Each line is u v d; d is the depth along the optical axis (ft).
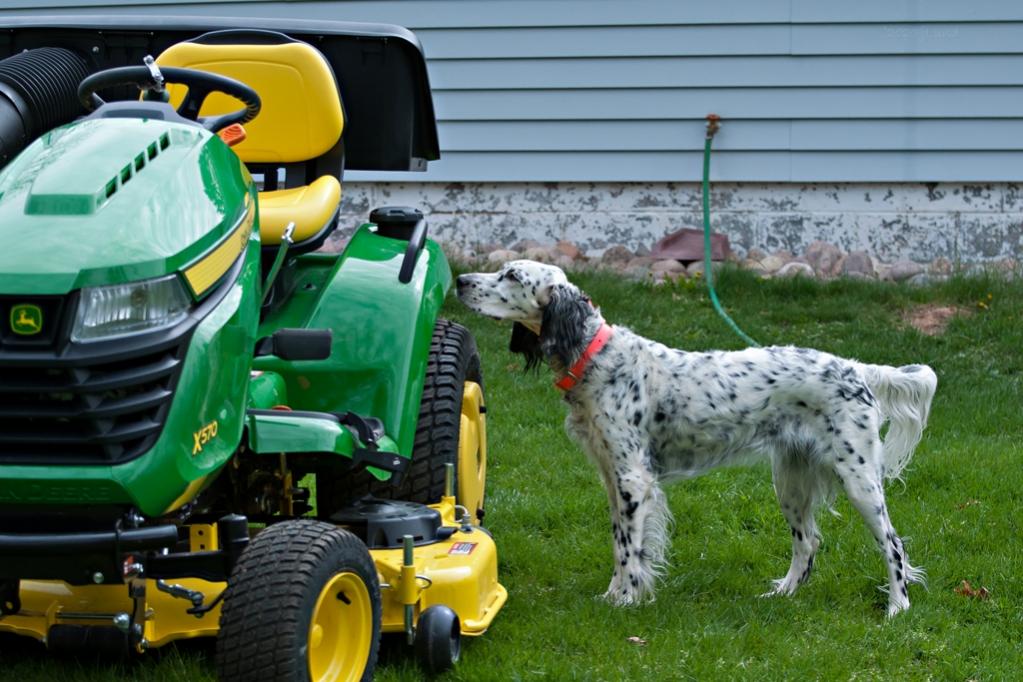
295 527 15.05
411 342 19.61
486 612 18.56
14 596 15.80
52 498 13.33
